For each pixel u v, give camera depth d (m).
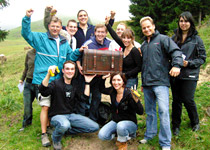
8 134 3.98
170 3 16.30
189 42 3.20
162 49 3.02
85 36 4.59
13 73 12.32
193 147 3.18
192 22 3.12
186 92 3.28
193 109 3.40
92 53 3.49
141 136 3.60
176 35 3.33
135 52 3.38
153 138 3.41
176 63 2.78
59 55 3.66
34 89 4.00
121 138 3.11
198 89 4.87
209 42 7.40
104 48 3.82
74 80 3.62
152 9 16.20
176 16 14.85
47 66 3.60
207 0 12.98
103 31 3.66
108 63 3.55
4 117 4.82
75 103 3.66
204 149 3.13
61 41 3.72
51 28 3.53
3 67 13.85
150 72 3.09
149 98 3.32
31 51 4.04
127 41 3.40
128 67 3.58
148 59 3.11
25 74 4.15
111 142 3.54
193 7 13.21
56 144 3.33
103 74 3.55
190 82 3.24
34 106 5.43
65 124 3.13
